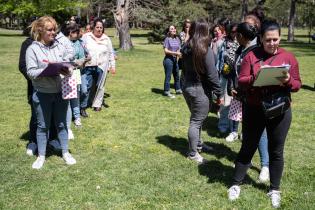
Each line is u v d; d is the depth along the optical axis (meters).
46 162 5.87
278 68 4.03
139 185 5.16
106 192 4.96
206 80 5.61
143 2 30.45
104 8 31.34
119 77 14.34
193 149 5.95
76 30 7.89
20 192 4.93
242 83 4.39
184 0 33.88
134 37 43.16
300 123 8.25
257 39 5.01
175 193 4.95
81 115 8.52
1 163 5.83
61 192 4.94
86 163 5.88
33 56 5.27
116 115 8.71
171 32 10.62
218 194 4.93
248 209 4.57
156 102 10.10
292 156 6.29
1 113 8.73
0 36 35.34
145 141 6.96
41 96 5.45
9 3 39.34
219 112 8.02
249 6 46.69
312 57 23.28
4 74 14.41
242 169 4.77
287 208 4.60
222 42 7.37
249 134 4.59
